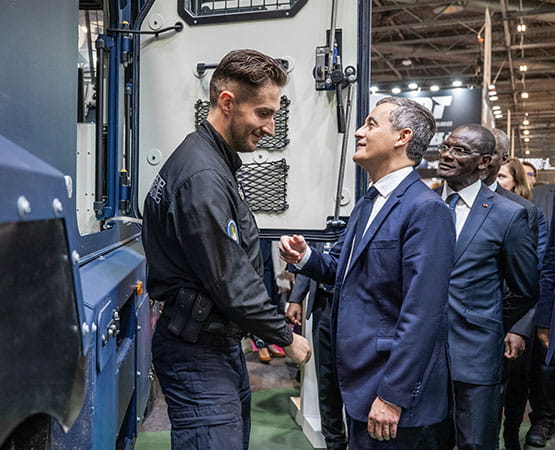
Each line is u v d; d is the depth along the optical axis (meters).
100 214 1.54
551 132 16.70
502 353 1.80
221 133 1.27
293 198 1.68
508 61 10.07
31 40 0.83
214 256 1.13
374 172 1.45
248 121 1.24
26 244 0.56
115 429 1.33
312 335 2.45
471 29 8.28
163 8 1.71
